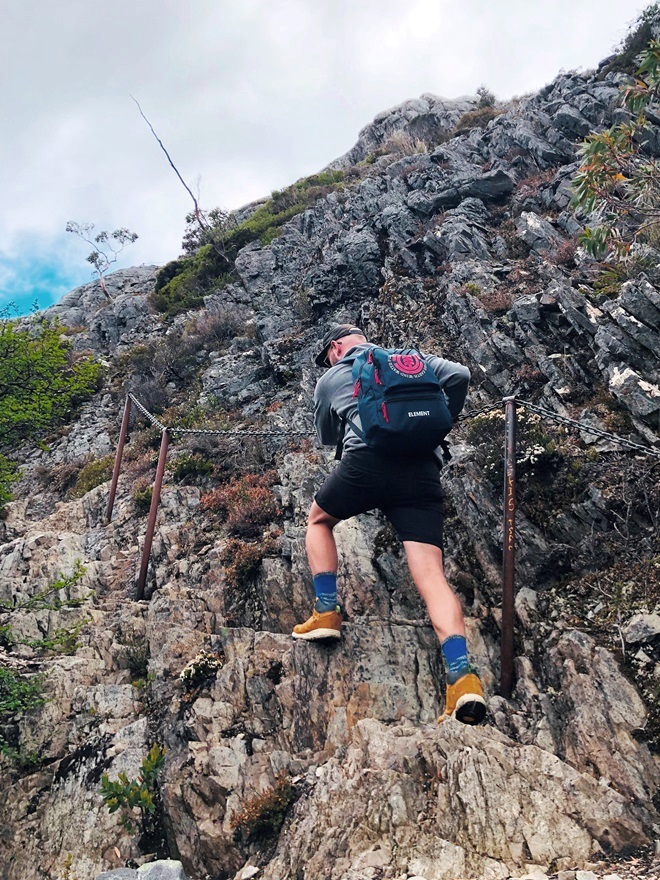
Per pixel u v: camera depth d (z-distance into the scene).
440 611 3.04
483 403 9.02
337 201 18.86
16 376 11.67
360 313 12.81
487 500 7.02
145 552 8.96
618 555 6.33
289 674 6.18
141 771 6.12
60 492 14.41
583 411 7.86
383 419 3.10
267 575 7.54
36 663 7.67
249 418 12.71
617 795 4.41
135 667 7.53
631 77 14.48
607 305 8.62
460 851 4.10
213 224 25.53
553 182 13.32
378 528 7.18
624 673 5.26
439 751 4.73
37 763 6.60
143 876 4.47
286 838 4.79
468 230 12.78
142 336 20.97
